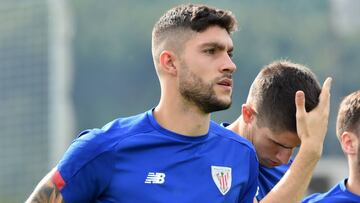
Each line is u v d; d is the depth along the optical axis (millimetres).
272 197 11805
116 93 105438
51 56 35719
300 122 12031
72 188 11359
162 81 11750
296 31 124312
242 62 115062
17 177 35531
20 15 35844
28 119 35625
